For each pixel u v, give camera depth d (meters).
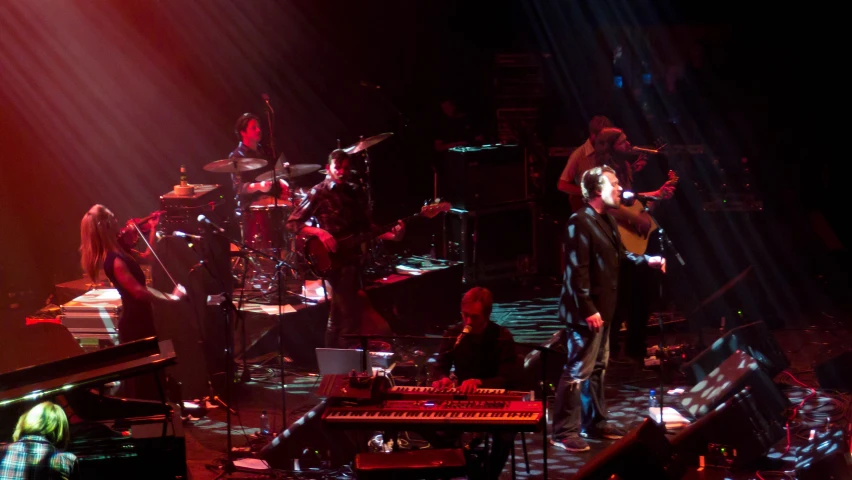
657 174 17.03
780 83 19.80
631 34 20.08
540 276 17.73
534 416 7.04
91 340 11.55
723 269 16.61
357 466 6.84
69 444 6.80
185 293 10.37
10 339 9.76
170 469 6.93
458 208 16.77
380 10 19.66
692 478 8.58
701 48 19.84
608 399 11.12
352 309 11.57
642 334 12.52
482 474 7.70
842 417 10.06
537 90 19.78
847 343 13.18
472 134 19.94
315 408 8.95
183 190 11.41
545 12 20.17
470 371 8.30
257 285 13.91
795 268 17.77
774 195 19.50
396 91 20.06
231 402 11.18
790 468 8.78
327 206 11.45
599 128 12.74
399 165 20.02
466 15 20.16
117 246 9.96
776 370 10.85
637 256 11.69
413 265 14.96
